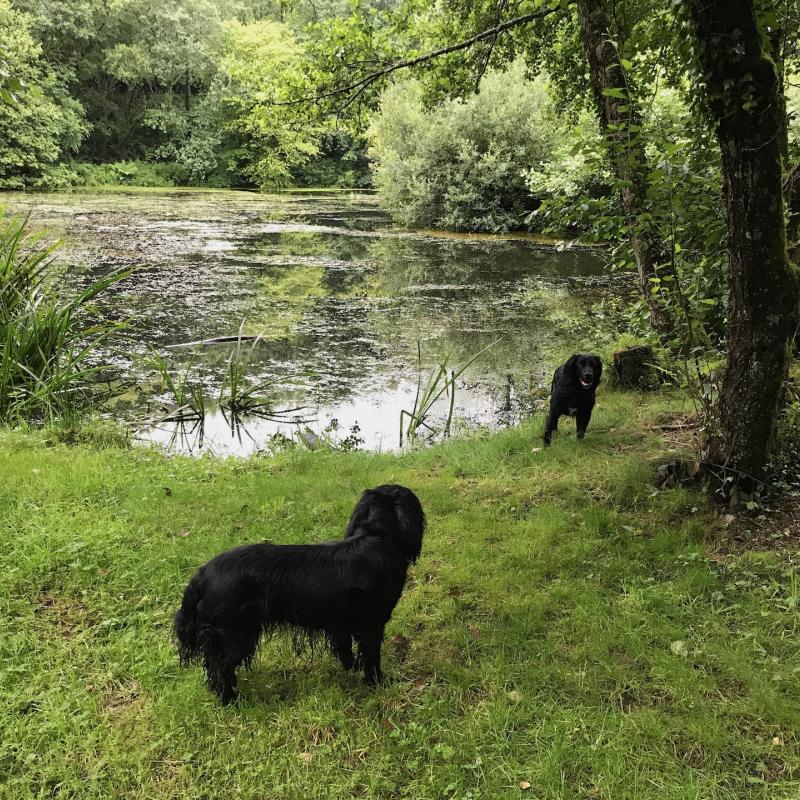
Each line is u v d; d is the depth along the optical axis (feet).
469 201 84.17
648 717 9.79
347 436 24.44
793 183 18.34
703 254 20.66
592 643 11.47
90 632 11.84
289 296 46.26
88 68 133.49
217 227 79.30
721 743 9.32
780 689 10.30
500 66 35.06
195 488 17.99
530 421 24.25
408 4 31.91
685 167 15.76
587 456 19.48
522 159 83.66
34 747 9.34
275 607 9.89
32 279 28.07
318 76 31.40
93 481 17.71
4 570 13.41
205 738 9.61
